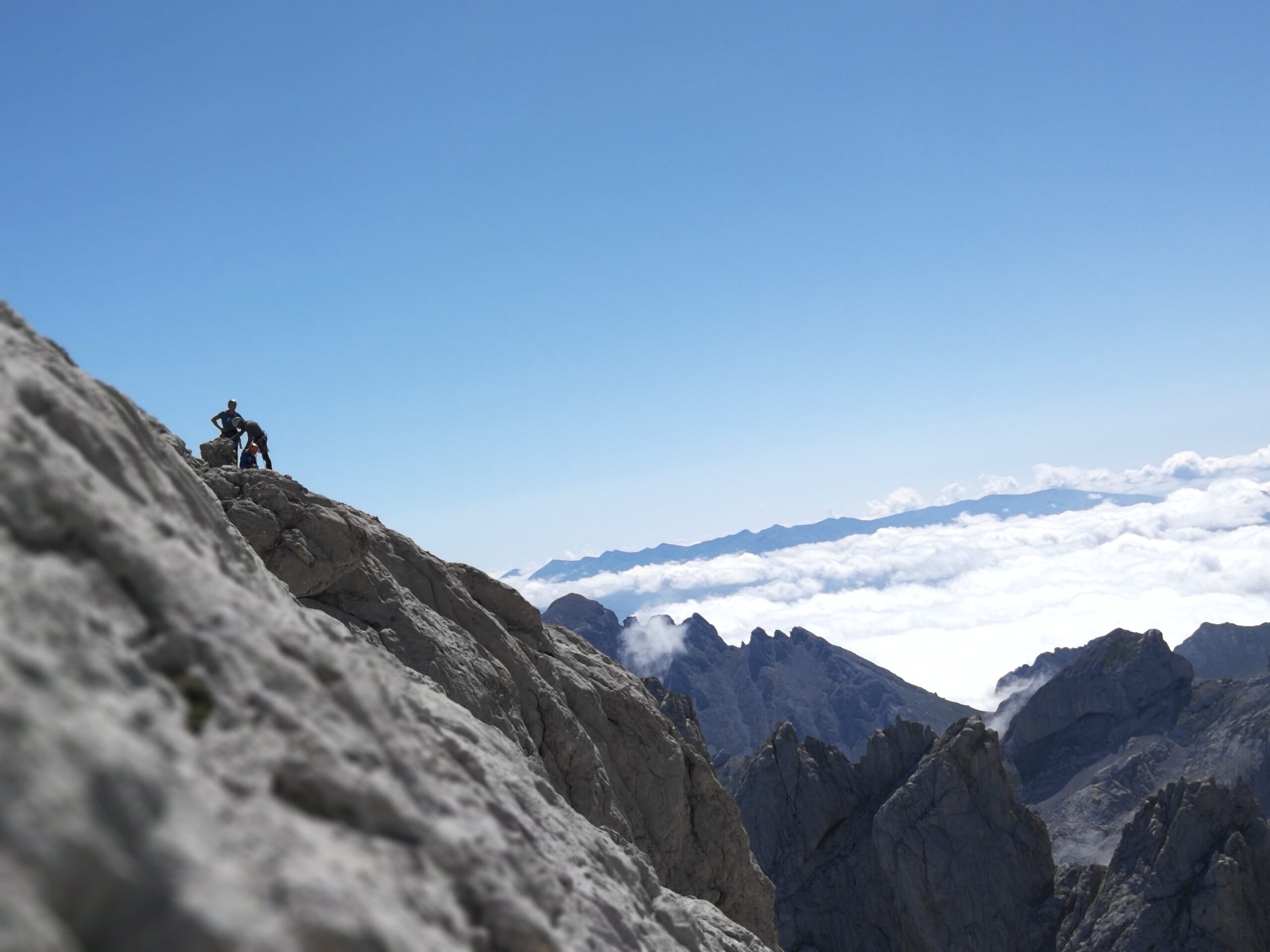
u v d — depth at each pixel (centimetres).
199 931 440
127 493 833
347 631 1176
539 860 942
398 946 537
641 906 1318
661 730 4138
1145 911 10512
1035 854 12625
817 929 13050
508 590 4069
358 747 722
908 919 12588
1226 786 10944
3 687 450
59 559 617
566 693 3894
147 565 681
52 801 420
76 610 586
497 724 3005
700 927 1742
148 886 444
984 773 13100
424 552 3559
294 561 2786
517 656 3516
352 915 523
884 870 12900
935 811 12912
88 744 465
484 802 954
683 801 4000
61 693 489
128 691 575
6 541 583
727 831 4216
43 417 797
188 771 544
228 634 697
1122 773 19162
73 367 960
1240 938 9888
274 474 2988
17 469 632
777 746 14662
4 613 521
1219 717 19800
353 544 2959
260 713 661
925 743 14275
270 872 518
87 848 419
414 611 3158
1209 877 10262
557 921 869
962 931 12231
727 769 19462
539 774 1794
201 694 636
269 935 464
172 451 1138
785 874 13675
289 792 632
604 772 3612
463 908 702
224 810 535
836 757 14500
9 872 384
